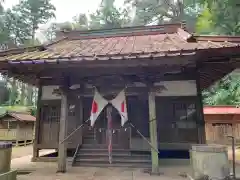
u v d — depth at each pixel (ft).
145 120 28.96
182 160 26.99
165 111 28.43
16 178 19.06
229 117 57.77
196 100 27.76
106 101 22.99
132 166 25.04
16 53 24.95
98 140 32.22
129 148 29.09
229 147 52.95
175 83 28.66
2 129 63.46
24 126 66.18
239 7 54.75
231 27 61.41
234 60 21.34
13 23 109.50
